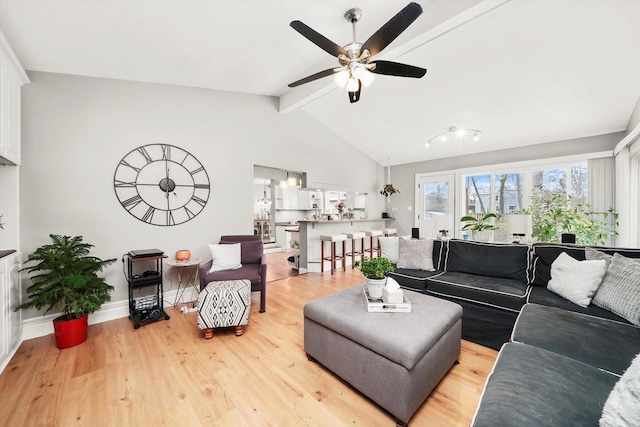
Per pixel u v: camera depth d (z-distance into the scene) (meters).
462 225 5.64
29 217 2.50
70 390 1.71
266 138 4.32
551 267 2.36
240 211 3.98
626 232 3.65
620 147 3.60
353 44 2.01
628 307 1.65
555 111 3.71
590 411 0.89
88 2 1.78
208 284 2.69
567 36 2.50
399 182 6.75
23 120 2.47
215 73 3.12
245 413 1.52
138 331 2.56
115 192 2.96
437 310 1.86
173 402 1.60
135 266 3.11
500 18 2.38
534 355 1.23
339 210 5.94
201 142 3.59
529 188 4.87
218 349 2.21
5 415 1.50
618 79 2.96
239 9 2.04
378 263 1.99
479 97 3.63
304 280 4.41
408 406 1.39
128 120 3.04
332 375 1.87
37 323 2.48
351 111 4.61
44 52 2.28
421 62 3.04
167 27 2.15
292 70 3.27
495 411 0.90
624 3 2.12
